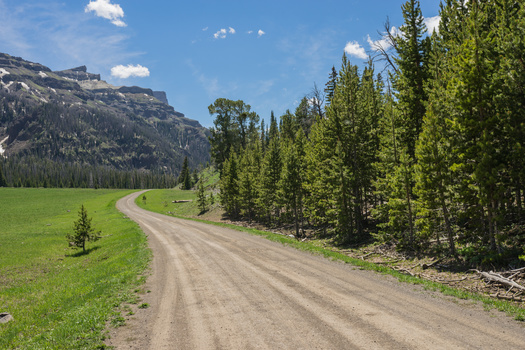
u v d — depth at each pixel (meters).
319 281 13.13
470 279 13.43
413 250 19.70
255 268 16.11
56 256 32.59
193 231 34.59
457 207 17.12
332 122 29.94
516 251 14.12
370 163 29.17
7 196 107.75
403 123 24.70
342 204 26.70
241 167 61.25
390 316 8.96
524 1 14.26
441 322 8.43
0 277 24.86
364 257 20.73
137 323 9.51
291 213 39.53
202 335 8.38
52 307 13.41
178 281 14.41
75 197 114.06
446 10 23.55
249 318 9.39
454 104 16.44
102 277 17.06
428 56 24.02
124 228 43.19
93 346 7.99
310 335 7.98
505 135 14.94
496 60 15.79
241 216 55.50
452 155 16.53
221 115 76.19
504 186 14.33
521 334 7.57
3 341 9.62
